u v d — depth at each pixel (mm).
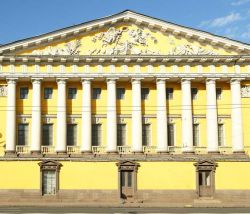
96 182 45844
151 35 49125
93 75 47875
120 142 48469
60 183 45625
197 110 49594
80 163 46188
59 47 47844
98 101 49000
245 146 48688
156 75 48344
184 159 46750
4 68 47438
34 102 47250
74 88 49062
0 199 44812
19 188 45188
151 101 49375
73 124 48406
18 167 45594
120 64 48469
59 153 46531
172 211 34875
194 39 49281
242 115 49125
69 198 45375
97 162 46250
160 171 46500
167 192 46125
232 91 49281
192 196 46250
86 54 47875
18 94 48406
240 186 46812
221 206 42562
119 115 48812
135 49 48625
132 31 49000
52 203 43688
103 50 48250
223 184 46750
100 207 40219
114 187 45812
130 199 45750
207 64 49156
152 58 48188
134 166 46250
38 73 47469
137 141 47469
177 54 48750
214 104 48625
